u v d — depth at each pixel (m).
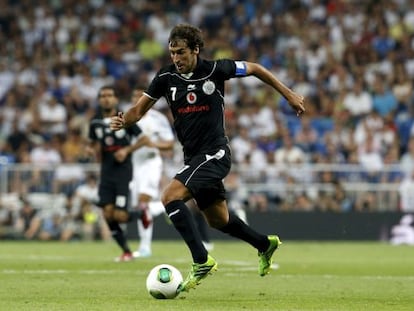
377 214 72.75
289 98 27.73
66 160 79.44
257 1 101.12
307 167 73.56
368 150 79.81
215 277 36.41
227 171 27.58
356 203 73.44
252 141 81.75
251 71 27.66
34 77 93.06
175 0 102.88
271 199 73.31
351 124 83.81
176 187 26.89
